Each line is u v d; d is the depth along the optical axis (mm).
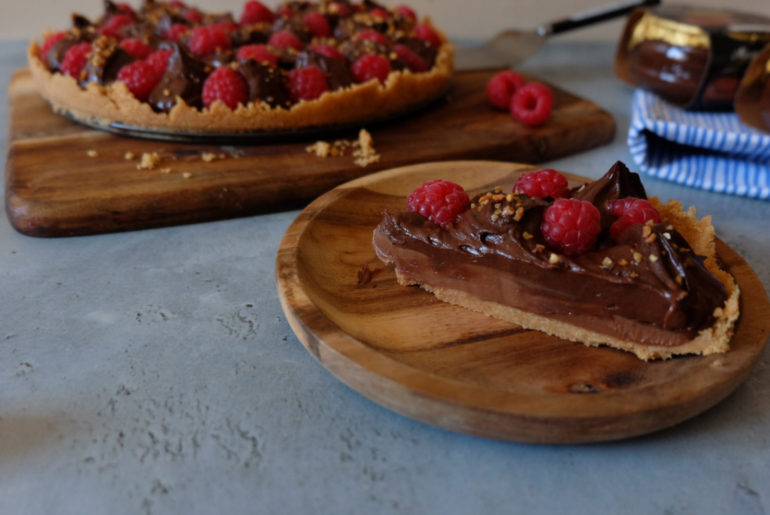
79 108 506
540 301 369
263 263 418
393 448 329
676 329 351
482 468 324
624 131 552
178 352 364
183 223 451
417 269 389
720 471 323
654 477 321
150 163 462
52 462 322
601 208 391
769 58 485
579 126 521
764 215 463
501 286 374
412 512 310
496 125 523
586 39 799
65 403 341
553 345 366
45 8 777
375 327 369
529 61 692
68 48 524
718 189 480
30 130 506
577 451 330
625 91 616
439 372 347
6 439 329
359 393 345
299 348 368
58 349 364
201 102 491
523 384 344
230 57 509
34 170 459
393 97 513
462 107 552
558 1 769
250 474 320
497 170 455
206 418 337
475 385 326
